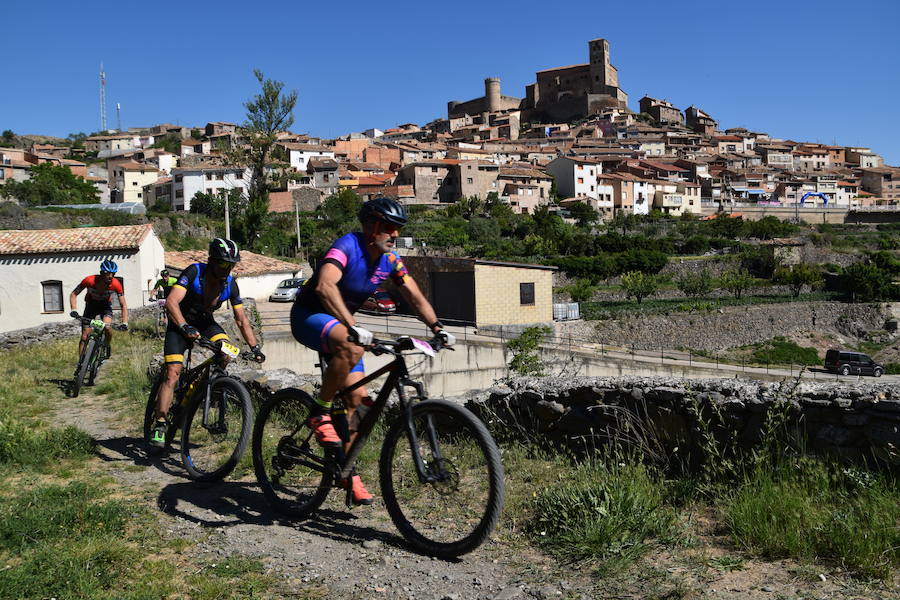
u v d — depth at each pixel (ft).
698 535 12.76
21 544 12.59
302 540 13.20
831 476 13.74
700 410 15.62
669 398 16.15
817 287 245.45
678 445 16.03
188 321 18.48
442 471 12.43
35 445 19.53
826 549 11.53
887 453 13.24
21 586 10.66
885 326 218.18
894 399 13.28
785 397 14.53
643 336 180.86
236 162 254.68
